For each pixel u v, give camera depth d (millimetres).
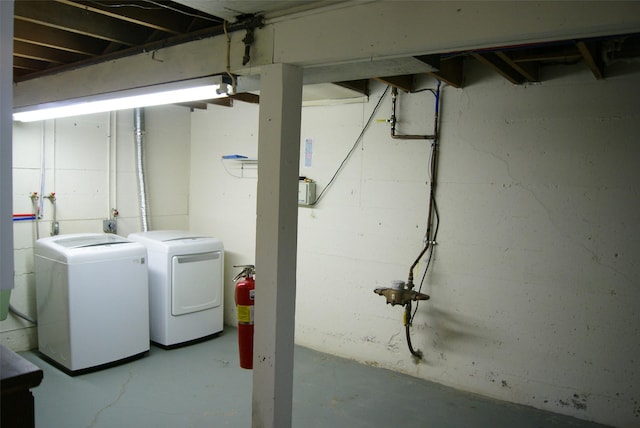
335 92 3549
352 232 3805
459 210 3309
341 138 3820
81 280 3412
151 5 2227
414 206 3496
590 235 2881
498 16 1527
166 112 4797
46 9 2168
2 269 905
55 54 3049
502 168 3139
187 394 3211
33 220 3938
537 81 2984
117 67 2750
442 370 3441
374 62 2168
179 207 5012
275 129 2055
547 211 3004
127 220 4578
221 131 4738
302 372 3592
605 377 2879
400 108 3510
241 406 3057
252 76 2289
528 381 3115
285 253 2094
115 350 3627
